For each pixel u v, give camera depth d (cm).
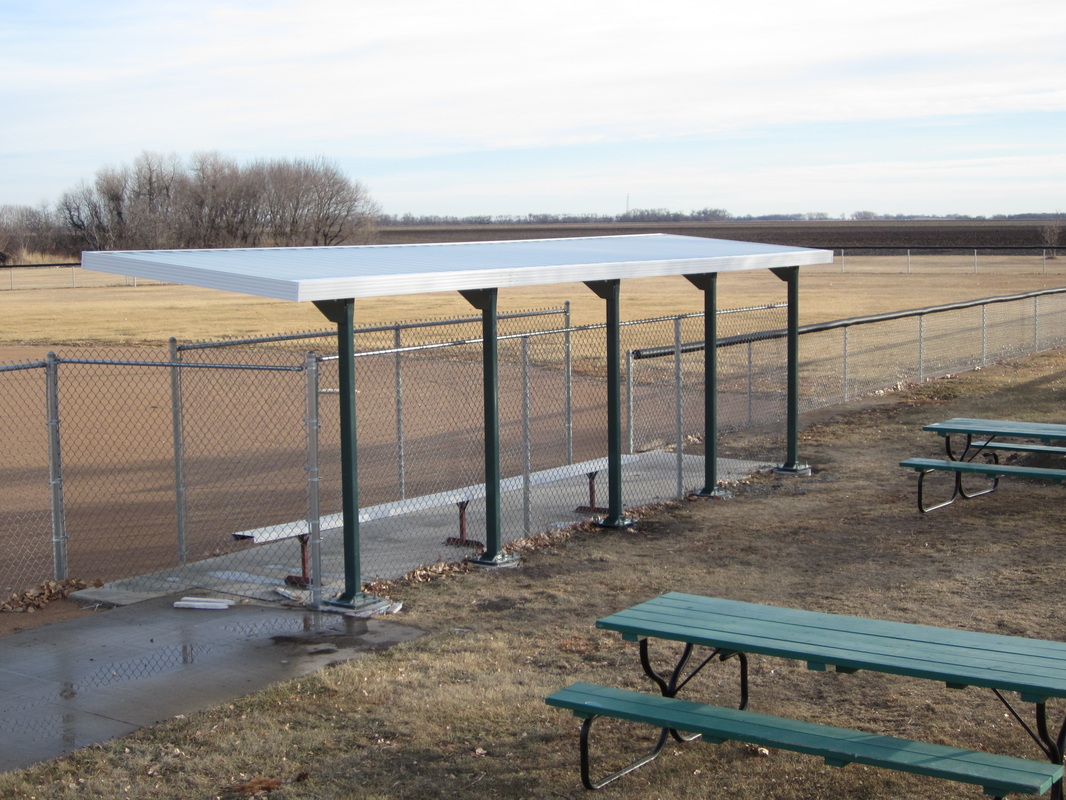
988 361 2061
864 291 4019
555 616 689
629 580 771
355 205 9169
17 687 574
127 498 1097
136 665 607
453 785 456
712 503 1017
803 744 402
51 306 3900
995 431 1015
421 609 709
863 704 536
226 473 1212
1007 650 435
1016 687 392
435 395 1789
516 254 916
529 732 509
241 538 725
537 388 1859
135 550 904
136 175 8756
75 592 757
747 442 1336
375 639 648
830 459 1222
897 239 10806
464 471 1225
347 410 692
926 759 386
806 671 584
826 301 3569
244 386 1884
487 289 791
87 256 692
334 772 469
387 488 1137
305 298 594
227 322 3206
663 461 1205
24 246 8512
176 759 483
